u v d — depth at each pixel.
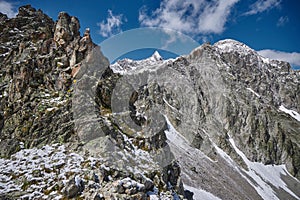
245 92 121.62
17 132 19.47
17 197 13.80
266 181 88.25
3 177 15.47
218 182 64.94
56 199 13.55
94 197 13.32
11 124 20.38
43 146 17.94
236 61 147.50
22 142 18.78
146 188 15.57
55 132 18.72
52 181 14.86
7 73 25.97
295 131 118.25
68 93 21.64
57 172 15.43
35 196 13.93
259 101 123.06
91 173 14.77
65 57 24.41
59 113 19.78
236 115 109.00
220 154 88.19
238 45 169.50
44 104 20.81
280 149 107.75
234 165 86.00
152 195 15.29
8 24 35.44
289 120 124.38
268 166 99.44
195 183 54.91
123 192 13.97
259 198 72.19
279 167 102.56
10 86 23.22
